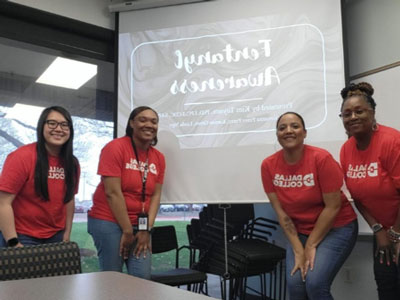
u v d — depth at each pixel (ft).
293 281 6.23
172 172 8.41
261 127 8.07
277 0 8.30
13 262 3.90
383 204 6.08
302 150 6.40
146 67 8.95
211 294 10.14
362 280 8.18
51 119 6.34
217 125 8.32
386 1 7.80
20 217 6.25
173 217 10.37
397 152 5.79
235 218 10.19
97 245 6.95
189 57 8.71
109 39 9.76
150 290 3.05
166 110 8.67
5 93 8.80
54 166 6.50
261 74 8.21
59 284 3.26
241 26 8.47
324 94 7.79
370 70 8.11
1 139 8.57
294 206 6.48
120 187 6.78
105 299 2.76
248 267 8.51
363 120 5.93
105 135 9.78
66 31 9.32
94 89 9.84
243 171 8.04
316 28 7.99
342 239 6.20
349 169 6.43
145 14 9.14
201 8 8.78
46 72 9.35
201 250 9.81
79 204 9.02
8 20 8.62
